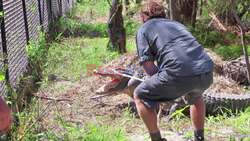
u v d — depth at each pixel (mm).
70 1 26797
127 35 17078
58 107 8953
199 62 6328
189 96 6762
